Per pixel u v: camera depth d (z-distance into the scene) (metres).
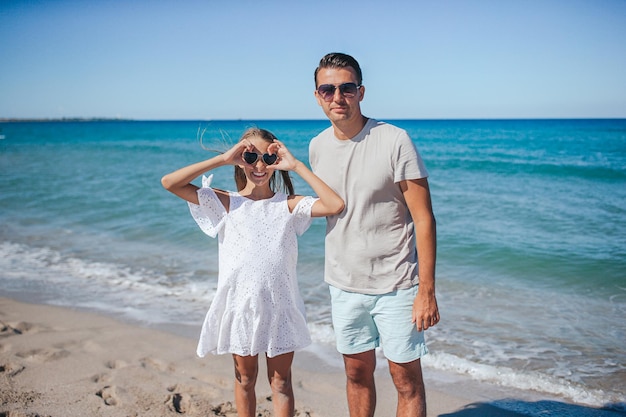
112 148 36.03
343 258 2.89
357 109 2.78
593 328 5.29
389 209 2.78
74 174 19.53
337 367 4.46
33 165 23.47
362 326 2.97
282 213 3.01
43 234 10.02
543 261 7.61
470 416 3.70
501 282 6.82
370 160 2.75
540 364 4.49
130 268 7.63
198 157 27.61
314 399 3.89
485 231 9.50
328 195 2.83
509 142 38.44
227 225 3.01
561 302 6.07
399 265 2.81
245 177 3.25
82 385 3.97
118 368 4.32
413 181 2.68
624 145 33.09
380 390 4.06
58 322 5.46
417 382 2.90
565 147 31.94
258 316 2.91
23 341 4.88
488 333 5.18
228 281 2.95
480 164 21.33
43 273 7.44
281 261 2.97
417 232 2.72
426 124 113.94
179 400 3.83
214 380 4.17
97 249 8.80
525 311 5.79
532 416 3.68
